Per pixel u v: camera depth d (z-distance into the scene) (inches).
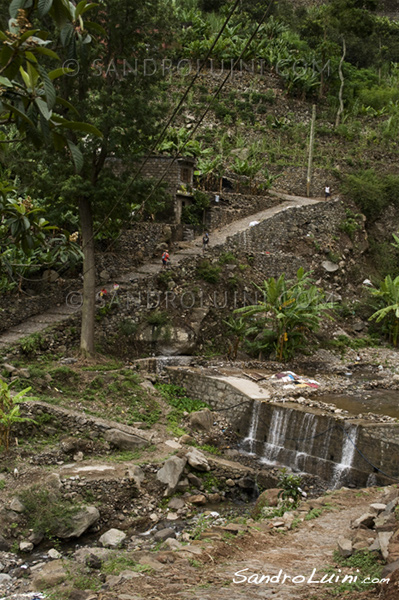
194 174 1280.8
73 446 597.9
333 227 1323.8
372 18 2033.7
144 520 520.7
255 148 1529.3
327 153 1627.7
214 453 669.3
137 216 1070.4
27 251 295.0
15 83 167.9
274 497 497.4
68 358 787.4
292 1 2519.7
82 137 774.5
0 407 579.2
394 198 1460.4
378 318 1051.3
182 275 966.4
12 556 441.7
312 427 643.5
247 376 817.5
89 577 342.0
